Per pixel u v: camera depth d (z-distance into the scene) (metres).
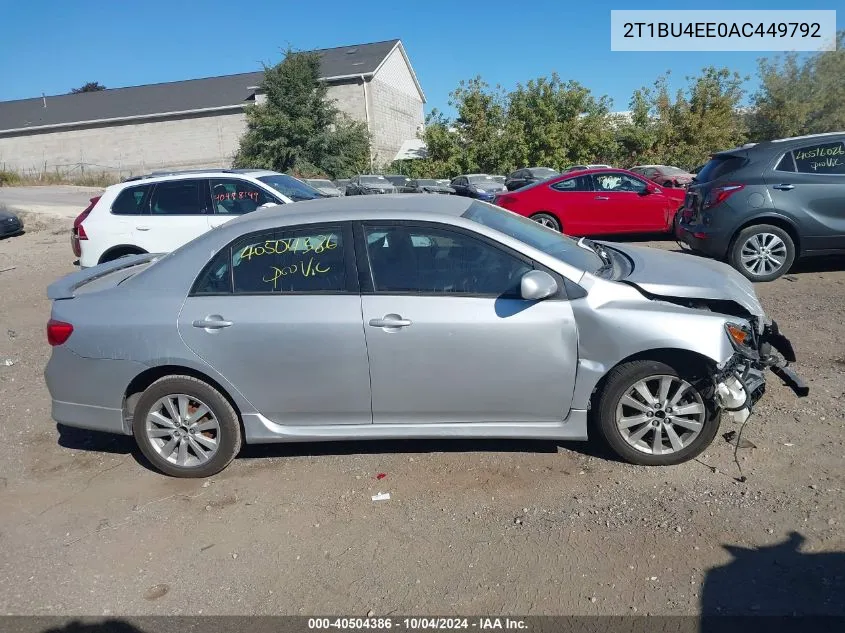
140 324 4.08
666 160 35.56
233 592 3.18
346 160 35.09
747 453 4.06
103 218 8.67
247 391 4.06
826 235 7.94
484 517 3.63
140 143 41.56
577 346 3.82
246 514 3.82
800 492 3.63
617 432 3.95
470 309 3.84
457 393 3.93
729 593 2.95
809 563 3.10
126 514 3.90
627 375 3.84
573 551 3.30
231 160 40.44
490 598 3.03
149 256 5.41
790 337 6.03
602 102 35.34
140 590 3.24
